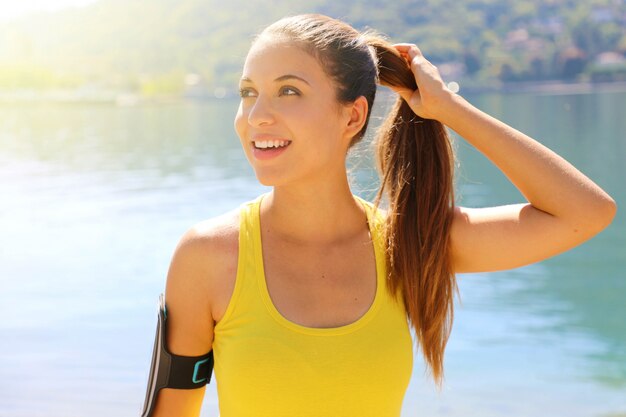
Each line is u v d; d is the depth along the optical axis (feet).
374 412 6.20
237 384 6.07
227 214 6.54
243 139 6.46
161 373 6.39
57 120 172.24
